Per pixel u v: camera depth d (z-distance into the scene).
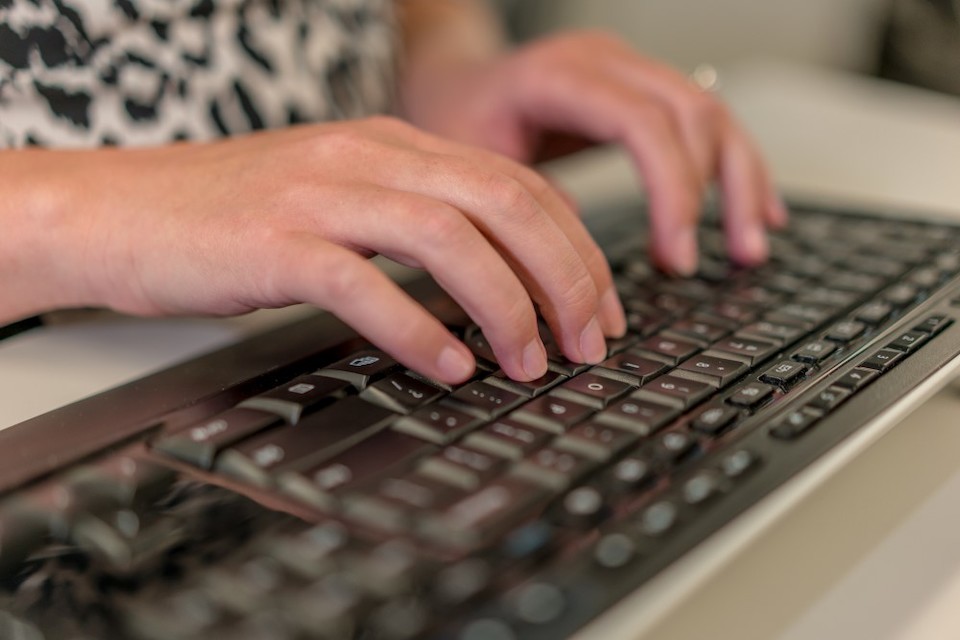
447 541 0.23
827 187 0.65
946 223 0.49
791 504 0.25
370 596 0.21
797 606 0.27
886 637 0.26
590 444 0.27
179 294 0.34
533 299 0.34
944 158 0.70
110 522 0.25
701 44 1.15
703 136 0.53
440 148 0.39
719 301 0.41
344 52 0.56
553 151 0.67
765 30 1.10
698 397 0.30
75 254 0.36
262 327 0.44
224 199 0.35
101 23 0.43
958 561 0.29
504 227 0.33
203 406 0.30
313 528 0.24
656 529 0.23
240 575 0.22
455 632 0.20
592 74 0.58
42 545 0.25
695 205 0.50
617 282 0.44
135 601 0.22
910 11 0.91
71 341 0.42
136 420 0.29
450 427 0.28
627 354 0.34
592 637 0.21
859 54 1.01
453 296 0.32
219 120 0.48
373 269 0.31
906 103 0.83
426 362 0.31
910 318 0.37
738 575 0.28
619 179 0.70
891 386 0.31
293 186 0.34
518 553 0.23
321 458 0.27
